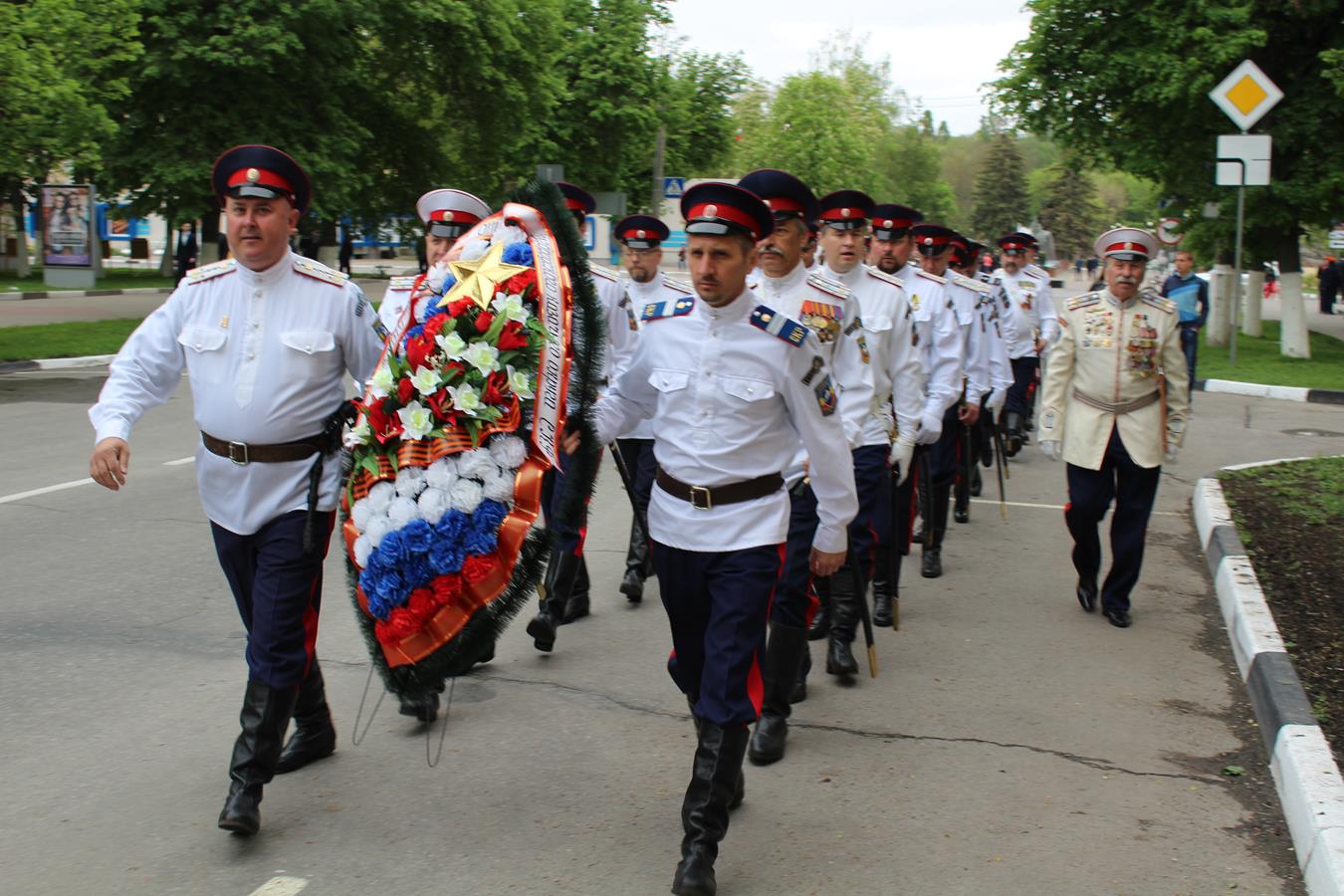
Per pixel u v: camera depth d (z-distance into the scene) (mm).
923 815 4203
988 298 9188
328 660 5688
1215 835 4098
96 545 7621
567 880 3699
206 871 3713
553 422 3840
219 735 4742
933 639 6250
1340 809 3869
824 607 6215
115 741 4668
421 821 4074
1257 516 8180
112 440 3848
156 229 58094
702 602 3980
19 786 4266
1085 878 3783
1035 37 20516
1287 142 19234
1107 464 6559
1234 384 17016
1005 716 5172
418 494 3734
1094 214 92562
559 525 3992
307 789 4312
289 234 4168
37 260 43656
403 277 5715
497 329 3811
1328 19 18688
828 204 5844
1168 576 7523
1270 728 4797
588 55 36188
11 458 10461
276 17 23000
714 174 46688
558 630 6254
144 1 22156
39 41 15844
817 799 4324
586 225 7105
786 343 3857
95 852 3812
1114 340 6480
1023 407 11953
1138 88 19844
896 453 5887
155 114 24375
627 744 4762
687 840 3613
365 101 27844
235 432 4039
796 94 48562
